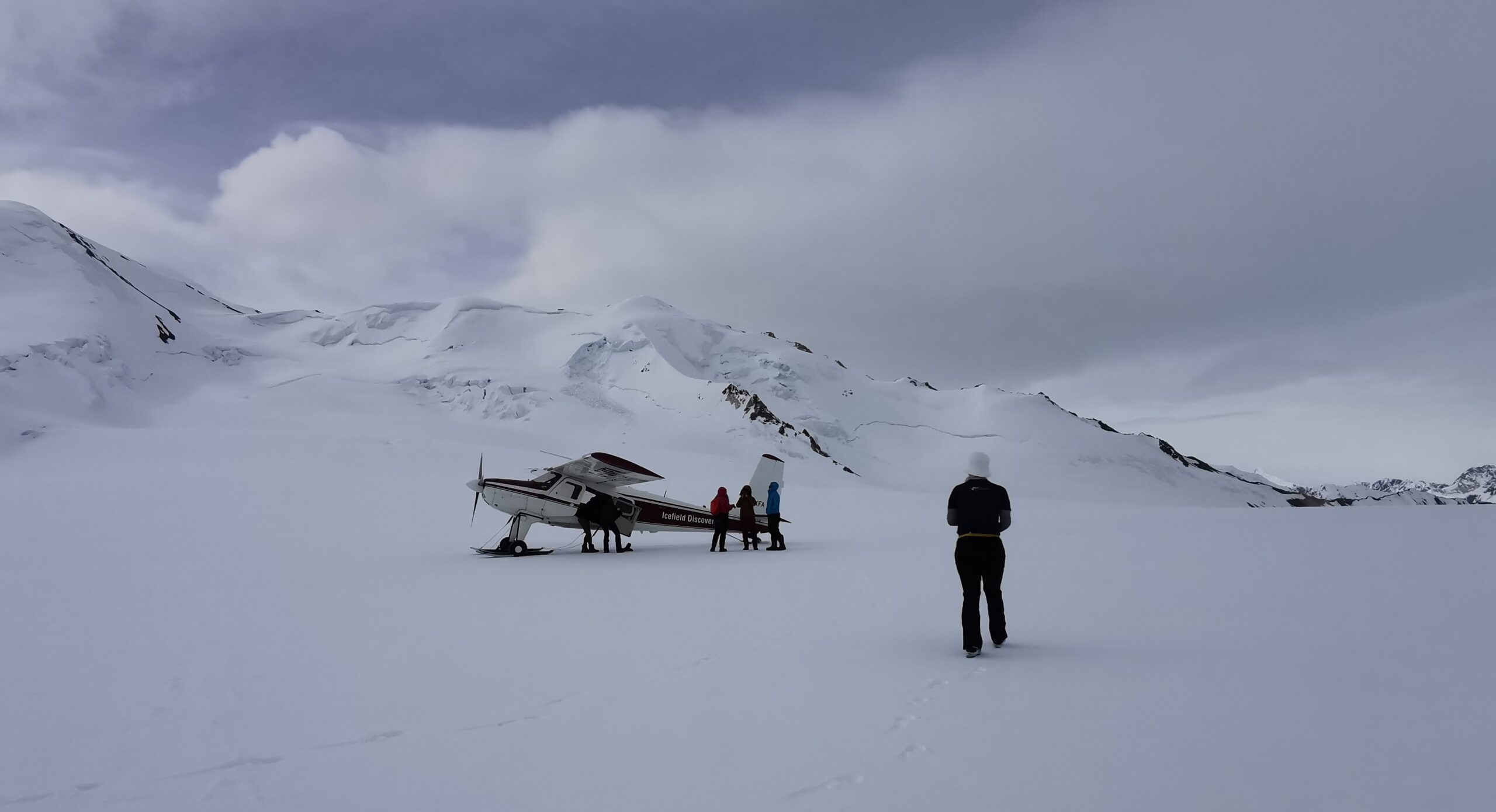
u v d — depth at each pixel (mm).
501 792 3275
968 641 5465
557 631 6914
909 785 3178
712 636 6539
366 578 11016
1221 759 3320
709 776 3361
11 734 4273
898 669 5191
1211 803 2867
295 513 23500
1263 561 10406
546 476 15703
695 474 54281
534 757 3705
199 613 8133
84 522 20766
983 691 4566
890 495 42156
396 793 3322
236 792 3410
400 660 5883
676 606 8188
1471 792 2881
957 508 5832
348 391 93750
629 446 87688
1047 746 3580
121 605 8656
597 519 15406
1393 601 7043
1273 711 3955
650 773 3434
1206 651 5359
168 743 4090
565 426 93312
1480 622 6047
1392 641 5418
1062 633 6195
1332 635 5684
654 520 16812
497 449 56750
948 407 162500
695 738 3895
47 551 14992
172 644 6598
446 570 12062
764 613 7633
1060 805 2904
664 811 2996
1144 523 19109
